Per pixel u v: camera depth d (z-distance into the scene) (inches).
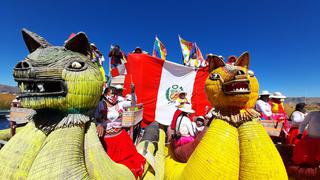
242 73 146.2
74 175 94.2
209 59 169.6
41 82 94.9
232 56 278.8
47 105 95.1
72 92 97.7
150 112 329.1
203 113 349.4
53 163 92.1
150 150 183.8
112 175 112.3
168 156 220.2
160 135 233.8
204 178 143.8
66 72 97.0
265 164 139.6
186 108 226.1
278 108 328.8
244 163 144.4
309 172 188.1
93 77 103.7
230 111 155.5
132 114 194.5
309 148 186.5
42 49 100.8
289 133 244.5
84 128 107.6
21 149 95.4
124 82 333.1
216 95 156.4
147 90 333.7
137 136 227.1
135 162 148.6
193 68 355.9
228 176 143.0
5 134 248.2
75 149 98.0
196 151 154.2
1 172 93.4
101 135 151.3
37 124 99.7
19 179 92.3
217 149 146.4
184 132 215.2
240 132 151.1
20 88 96.2
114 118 187.8
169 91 341.1
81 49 106.4
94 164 106.7
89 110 106.3
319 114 180.2
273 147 146.9
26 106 95.3
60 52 101.1
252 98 158.7
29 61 94.0
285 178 142.2
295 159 197.8
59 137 96.7
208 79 163.6
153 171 170.2
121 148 150.7
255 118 153.2
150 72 337.1
